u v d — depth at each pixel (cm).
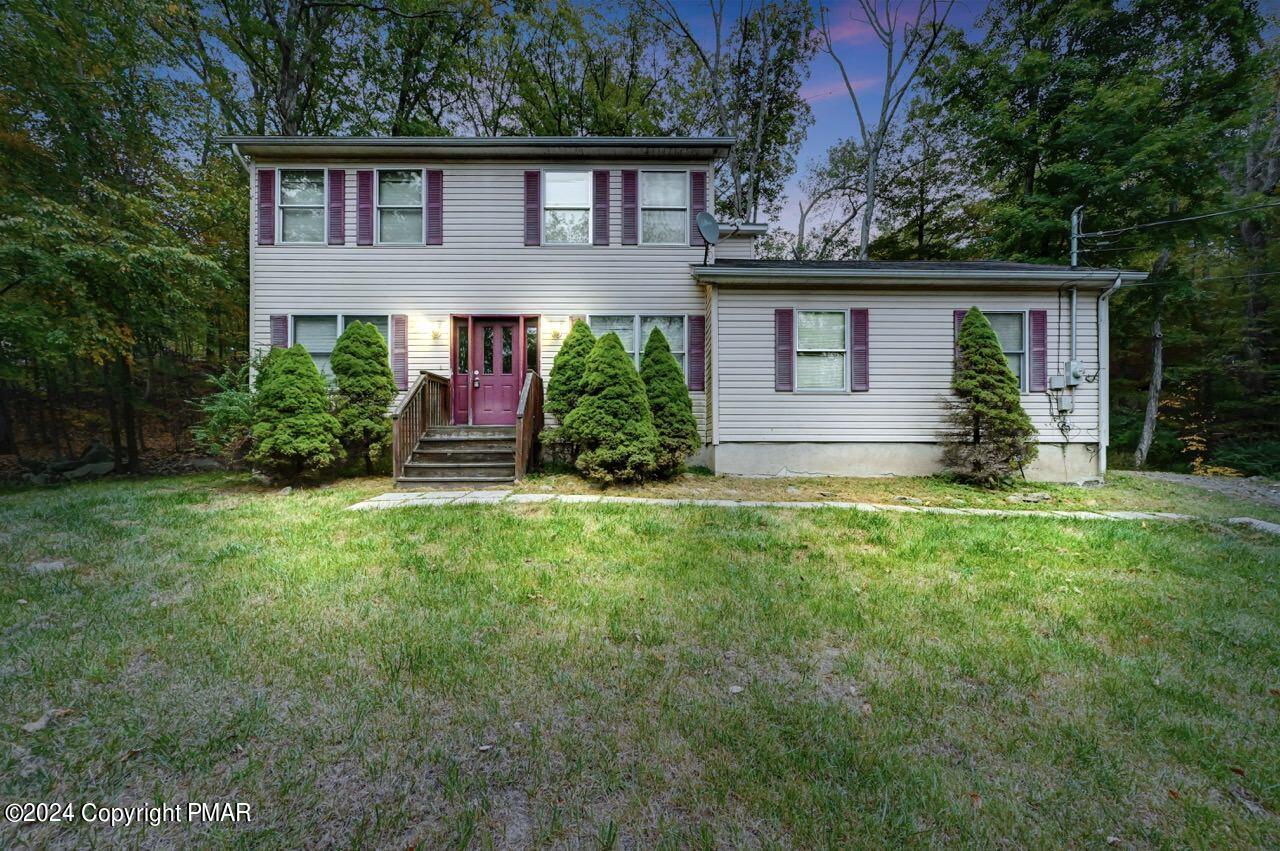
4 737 191
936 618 306
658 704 218
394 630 278
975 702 225
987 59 1333
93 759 181
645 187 934
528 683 232
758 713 213
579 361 785
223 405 762
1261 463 1104
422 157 912
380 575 360
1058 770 186
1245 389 1247
